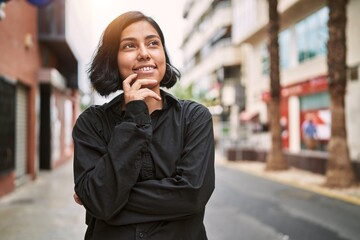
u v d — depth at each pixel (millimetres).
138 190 1319
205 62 39656
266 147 20016
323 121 16969
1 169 8875
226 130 25969
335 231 5980
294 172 14602
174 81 1656
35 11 13141
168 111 1451
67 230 5895
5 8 9188
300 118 19031
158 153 1390
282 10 18297
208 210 7637
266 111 23188
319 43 16922
